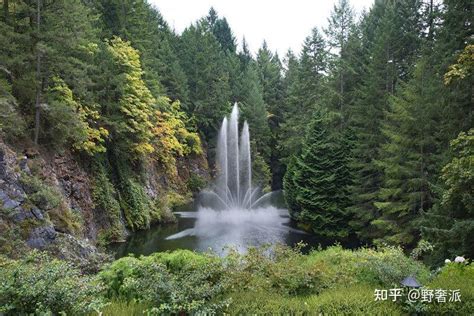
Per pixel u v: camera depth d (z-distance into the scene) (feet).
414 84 50.75
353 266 22.77
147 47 93.86
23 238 34.04
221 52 139.85
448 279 18.42
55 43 47.50
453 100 37.63
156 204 70.95
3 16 46.80
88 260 38.29
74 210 48.01
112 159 63.87
